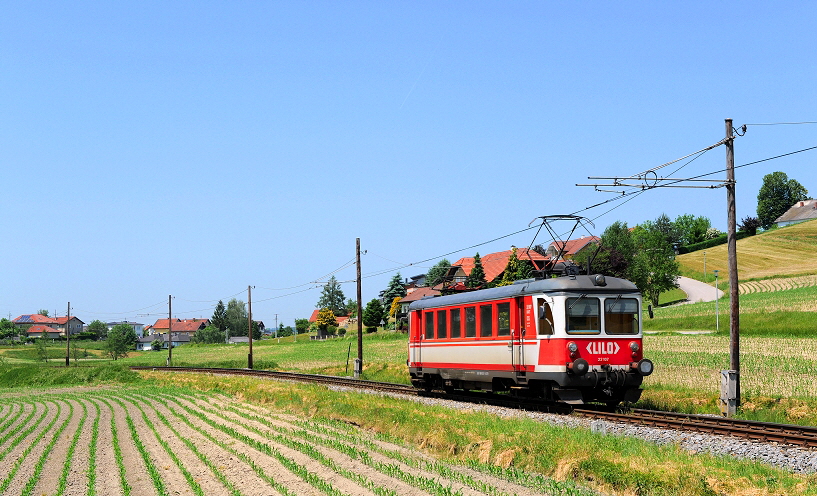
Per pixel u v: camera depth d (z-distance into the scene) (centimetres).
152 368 7512
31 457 2042
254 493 1392
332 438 2044
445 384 2995
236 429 2406
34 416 3372
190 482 1527
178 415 2977
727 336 5638
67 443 2312
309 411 2753
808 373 3250
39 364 9550
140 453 1995
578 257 8575
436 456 1681
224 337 16850
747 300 8388
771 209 18125
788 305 7288
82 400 4216
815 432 1681
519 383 2373
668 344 5066
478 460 1571
